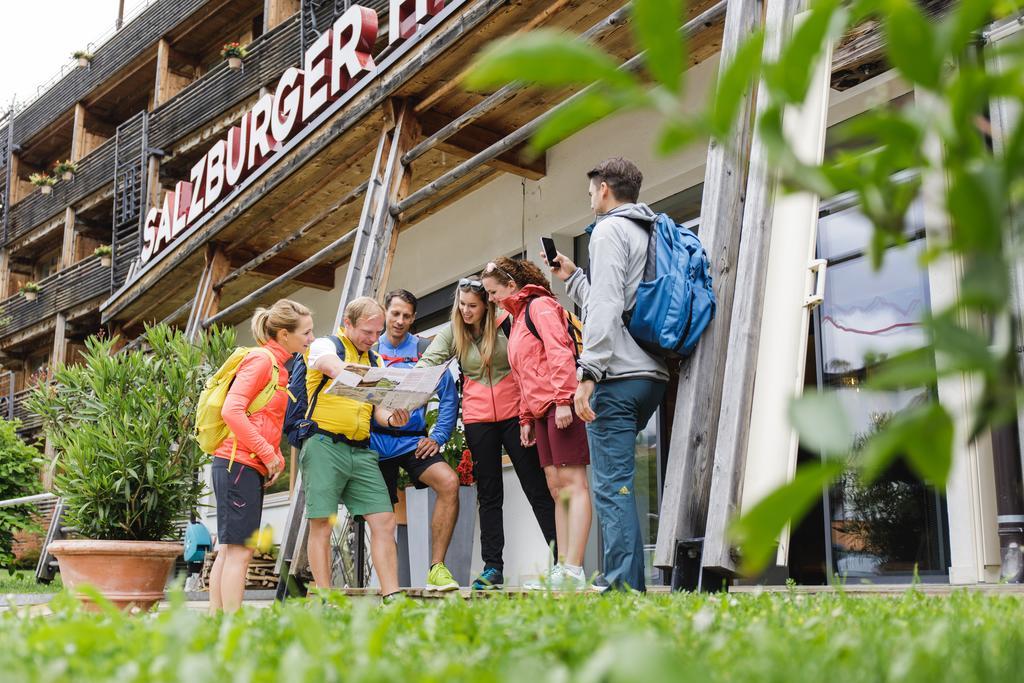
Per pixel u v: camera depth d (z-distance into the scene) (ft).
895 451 1.49
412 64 21.57
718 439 13.08
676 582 12.76
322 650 4.50
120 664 4.69
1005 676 3.71
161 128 68.69
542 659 4.70
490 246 28.02
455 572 21.52
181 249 34.17
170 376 21.97
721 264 13.83
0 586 30.37
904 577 17.22
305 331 14.87
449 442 22.04
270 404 14.46
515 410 16.94
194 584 29.04
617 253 12.76
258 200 28.53
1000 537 14.60
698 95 21.63
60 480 21.17
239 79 61.11
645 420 13.14
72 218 81.20
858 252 18.43
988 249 1.63
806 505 1.47
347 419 15.21
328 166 26.55
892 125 1.73
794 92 1.69
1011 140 1.64
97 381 21.97
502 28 19.79
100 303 72.43
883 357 1.68
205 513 37.58
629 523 12.46
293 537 20.34
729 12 14.76
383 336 18.80
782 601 8.19
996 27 12.97
